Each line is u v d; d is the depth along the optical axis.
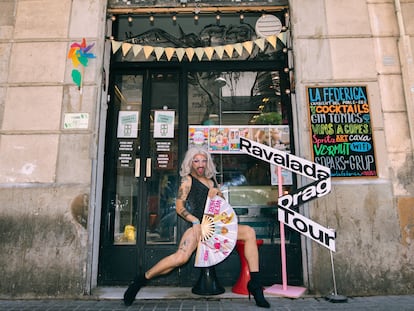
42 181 3.73
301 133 3.84
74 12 4.20
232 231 3.18
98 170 3.91
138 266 3.94
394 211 3.65
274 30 4.49
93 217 3.71
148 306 3.12
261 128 4.35
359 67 4.01
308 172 3.35
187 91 4.45
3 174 3.76
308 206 3.66
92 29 4.14
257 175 4.22
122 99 4.43
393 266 3.54
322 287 3.51
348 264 3.55
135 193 4.17
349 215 3.64
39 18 4.18
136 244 4.00
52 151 3.81
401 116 3.88
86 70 4.02
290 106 4.34
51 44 4.10
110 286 3.87
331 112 3.88
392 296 3.43
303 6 4.20
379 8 4.20
